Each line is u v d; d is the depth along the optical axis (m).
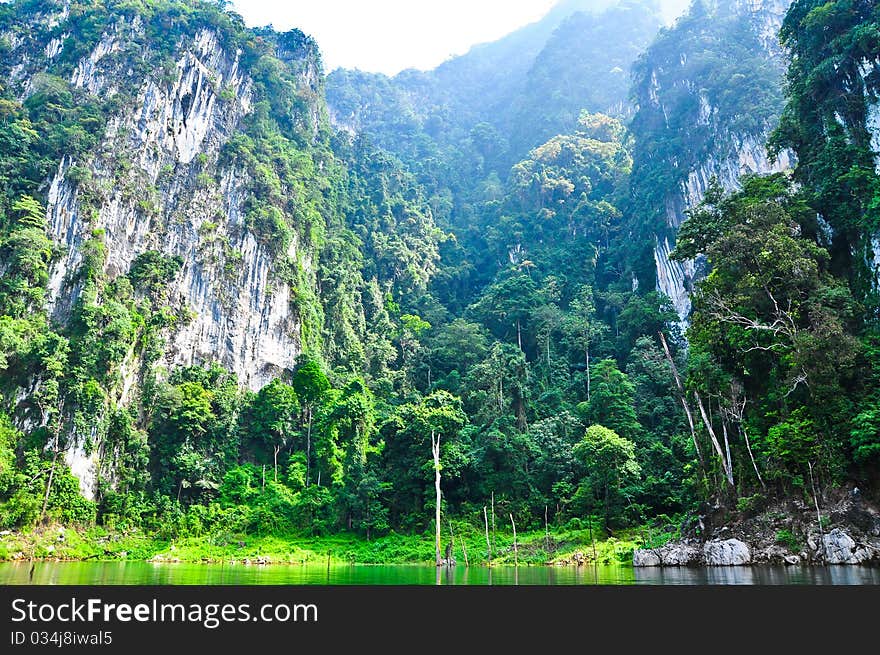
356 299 101.38
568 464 58.22
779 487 34.94
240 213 87.19
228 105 96.75
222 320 79.56
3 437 53.94
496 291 100.94
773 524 33.28
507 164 175.00
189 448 65.94
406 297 113.50
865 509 30.38
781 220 38.84
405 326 102.25
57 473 55.03
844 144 41.78
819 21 44.47
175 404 67.31
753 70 97.75
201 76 94.00
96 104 83.00
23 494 51.69
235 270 82.31
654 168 109.50
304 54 131.12
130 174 79.31
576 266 108.81
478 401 69.75
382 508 58.53
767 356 38.81
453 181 168.38
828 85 44.25
